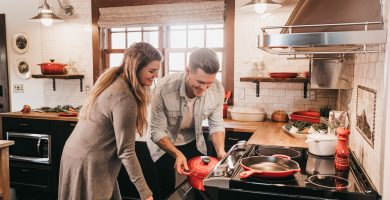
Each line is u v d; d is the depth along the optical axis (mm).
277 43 1417
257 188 1389
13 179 3752
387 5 1323
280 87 3521
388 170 1251
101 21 4043
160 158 2322
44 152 3631
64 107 3986
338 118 2221
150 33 4086
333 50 1989
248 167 1514
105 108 1660
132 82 1684
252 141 2309
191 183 1673
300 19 1710
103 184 1764
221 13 3590
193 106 2256
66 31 4254
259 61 3541
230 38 3635
